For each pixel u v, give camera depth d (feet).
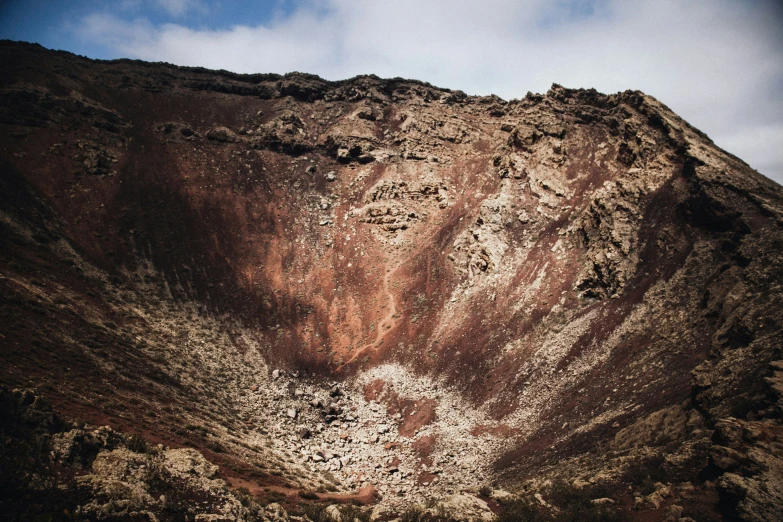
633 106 271.69
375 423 177.17
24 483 56.65
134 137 321.93
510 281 227.40
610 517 73.77
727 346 111.96
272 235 299.38
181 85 402.72
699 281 158.51
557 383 161.07
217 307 237.04
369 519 93.86
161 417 115.75
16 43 363.35
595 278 196.34
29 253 193.16
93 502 59.47
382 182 324.80
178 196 294.46
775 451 68.80
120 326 176.45
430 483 133.18
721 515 66.23
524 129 298.76
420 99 414.41
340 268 278.46
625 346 155.74
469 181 320.70
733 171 190.70
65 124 295.89
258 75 441.68
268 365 210.18
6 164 247.50
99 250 233.55
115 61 406.41
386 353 219.82
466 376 191.21
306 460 141.08
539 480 102.83
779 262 127.95
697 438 85.81
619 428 115.14
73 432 70.74
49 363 111.86
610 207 214.48
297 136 379.35
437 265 262.88
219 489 79.15
